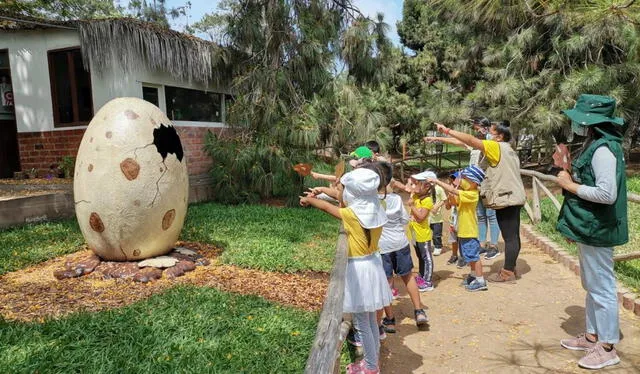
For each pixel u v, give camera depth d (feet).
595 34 30.68
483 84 43.83
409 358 12.29
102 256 18.47
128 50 32.01
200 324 12.82
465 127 48.55
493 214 21.58
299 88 36.24
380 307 10.57
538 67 41.91
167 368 10.52
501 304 15.75
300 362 11.23
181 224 19.35
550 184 41.93
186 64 35.14
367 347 10.75
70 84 34.45
